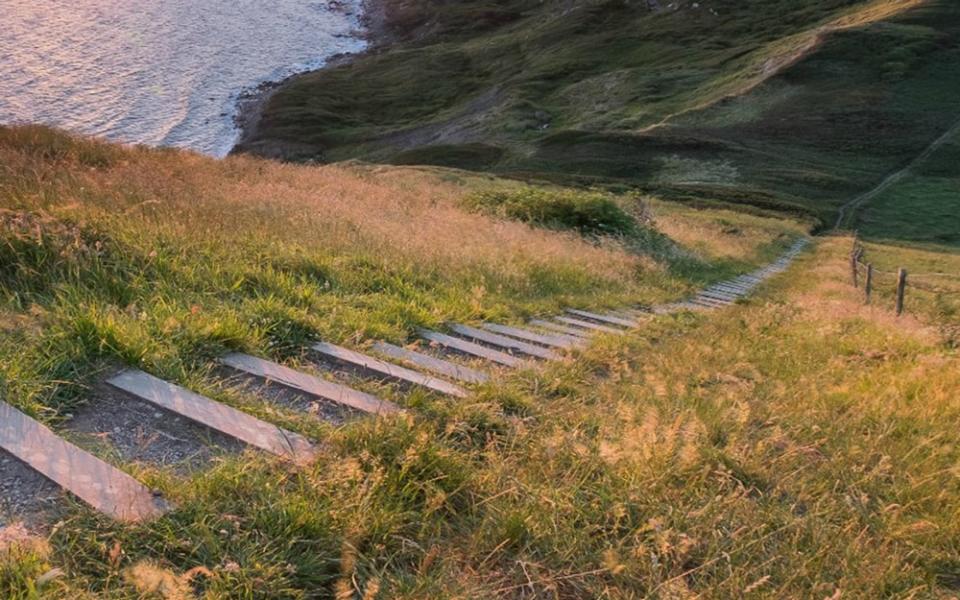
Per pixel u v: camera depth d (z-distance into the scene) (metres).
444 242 11.02
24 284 4.86
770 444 4.19
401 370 4.83
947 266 30.91
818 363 7.46
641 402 4.93
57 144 14.32
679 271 19.19
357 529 2.64
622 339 7.50
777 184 53.19
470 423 3.89
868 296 18.84
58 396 3.50
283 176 17.83
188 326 4.42
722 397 5.18
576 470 3.46
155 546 2.44
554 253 13.38
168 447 3.25
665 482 3.43
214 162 18.08
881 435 4.45
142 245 5.88
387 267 8.07
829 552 3.03
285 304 5.70
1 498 2.64
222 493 2.77
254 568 2.37
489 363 5.57
